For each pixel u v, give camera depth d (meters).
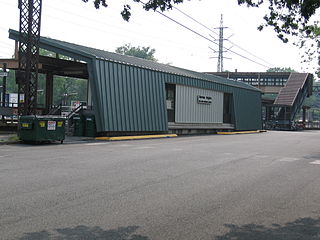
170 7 7.39
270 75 71.94
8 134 22.95
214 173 10.04
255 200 6.96
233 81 44.38
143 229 5.05
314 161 13.35
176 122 30.47
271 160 13.39
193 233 4.94
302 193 7.69
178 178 9.11
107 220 5.41
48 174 9.20
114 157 13.15
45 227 5.02
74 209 5.96
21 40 20.36
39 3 20.53
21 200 6.47
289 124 54.62
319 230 5.21
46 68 28.73
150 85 26.61
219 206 6.42
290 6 7.35
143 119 25.48
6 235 4.66
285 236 4.93
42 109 29.48
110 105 22.84
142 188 7.78
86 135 23.47
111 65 23.44
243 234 4.96
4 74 26.17
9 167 10.21
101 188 7.67
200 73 39.28
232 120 39.25
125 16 7.41
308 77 61.91
